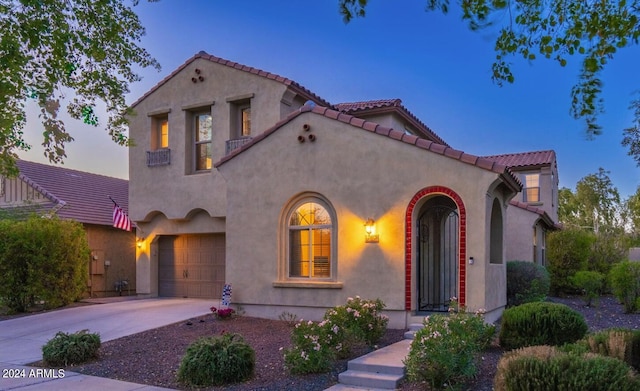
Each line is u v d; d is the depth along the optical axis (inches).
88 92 409.4
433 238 586.9
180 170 720.3
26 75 374.6
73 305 697.0
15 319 604.1
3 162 403.9
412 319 481.4
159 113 743.7
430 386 311.9
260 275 560.7
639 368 295.1
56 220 700.7
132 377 361.1
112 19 387.2
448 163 474.3
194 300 709.3
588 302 695.7
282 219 556.7
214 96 695.7
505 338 388.2
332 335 381.1
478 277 454.6
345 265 514.0
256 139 573.9
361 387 330.0
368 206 506.9
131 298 760.3
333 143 530.3
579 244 824.9
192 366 339.9
